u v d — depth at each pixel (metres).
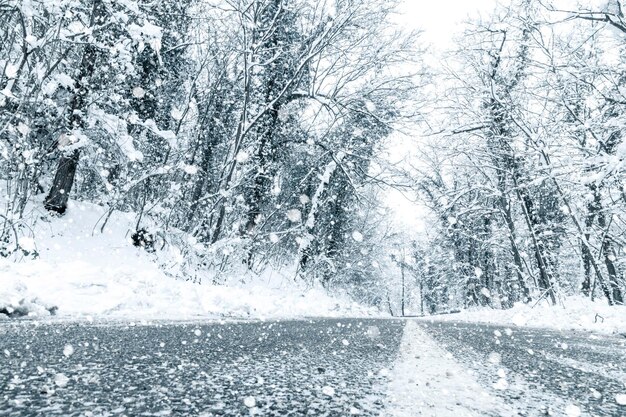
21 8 7.39
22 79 7.68
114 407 1.13
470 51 17.64
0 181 9.66
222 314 7.41
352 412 1.21
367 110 15.80
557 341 5.39
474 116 17.94
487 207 18.98
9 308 4.30
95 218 10.69
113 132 9.52
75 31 8.09
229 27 14.55
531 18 13.15
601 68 11.23
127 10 9.10
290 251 20.20
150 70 12.50
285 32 15.22
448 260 29.67
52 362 1.81
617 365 2.98
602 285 13.95
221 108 15.86
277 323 6.16
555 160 12.95
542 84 12.95
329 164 17.80
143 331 3.51
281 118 13.88
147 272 7.86
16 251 7.57
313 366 2.15
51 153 9.16
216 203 12.33
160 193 12.02
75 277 6.34
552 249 20.75
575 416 1.34
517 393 1.71
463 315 19.47
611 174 10.12
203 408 1.18
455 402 1.45
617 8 10.02
